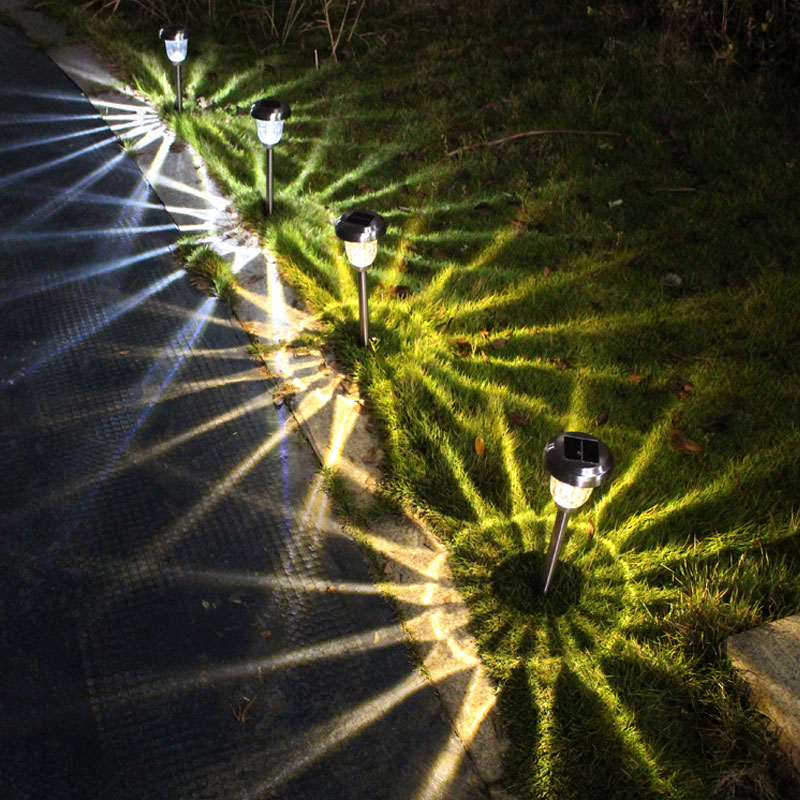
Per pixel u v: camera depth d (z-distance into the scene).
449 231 2.92
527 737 1.66
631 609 1.84
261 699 1.72
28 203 3.00
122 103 3.62
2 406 2.26
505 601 1.86
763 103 3.45
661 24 4.05
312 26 4.27
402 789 1.61
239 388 2.35
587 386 2.33
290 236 2.83
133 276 2.71
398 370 2.35
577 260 2.77
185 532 2.00
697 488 2.07
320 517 2.04
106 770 1.61
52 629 1.81
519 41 4.15
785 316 2.51
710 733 1.65
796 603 1.84
